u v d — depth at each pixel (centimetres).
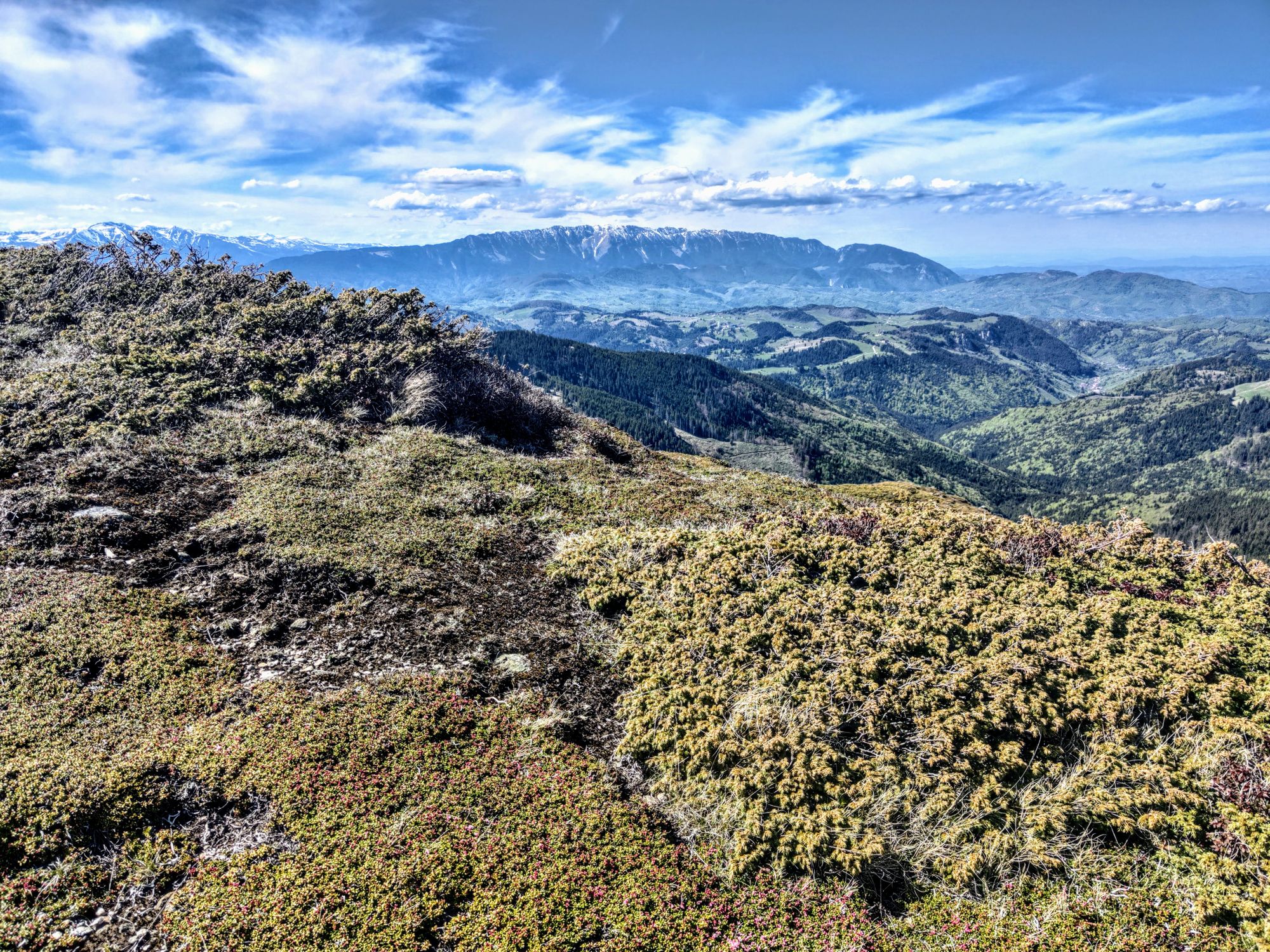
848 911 945
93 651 1201
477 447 2680
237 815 967
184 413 2302
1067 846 1020
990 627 1467
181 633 1311
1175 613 1617
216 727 1095
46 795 904
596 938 870
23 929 779
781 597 1554
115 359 2523
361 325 3272
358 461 2266
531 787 1076
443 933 848
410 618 1462
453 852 945
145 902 839
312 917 830
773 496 2728
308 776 1022
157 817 941
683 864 988
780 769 1111
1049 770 1148
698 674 1336
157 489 1845
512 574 1739
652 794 1136
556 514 2155
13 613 1260
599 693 1353
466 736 1166
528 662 1397
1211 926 913
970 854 1002
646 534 1917
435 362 3180
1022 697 1245
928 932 923
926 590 1598
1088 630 1500
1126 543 1934
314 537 1688
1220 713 1256
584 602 1644
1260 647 1465
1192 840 1032
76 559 1487
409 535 1792
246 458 2127
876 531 1909
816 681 1303
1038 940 905
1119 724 1231
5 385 2248
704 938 882
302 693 1207
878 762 1141
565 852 972
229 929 812
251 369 2728
